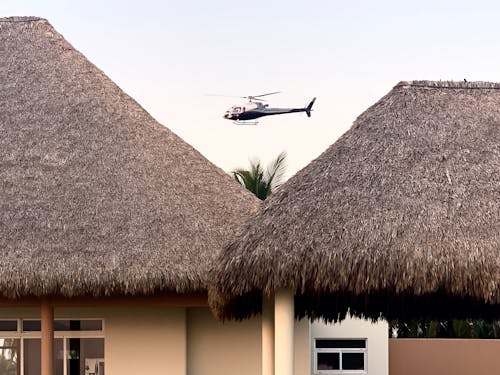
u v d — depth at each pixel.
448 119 19.88
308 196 18.69
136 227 23.27
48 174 24.41
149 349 25.47
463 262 17.28
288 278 17.78
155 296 23.17
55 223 23.19
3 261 22.33
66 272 22.25
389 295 23.19
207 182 25.03
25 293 22.31
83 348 25.72
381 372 40.69
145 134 25.78
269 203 18.94
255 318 25.95
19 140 25.27
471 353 46.78
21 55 27.64
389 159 19.06
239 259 18.09
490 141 19.44
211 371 25.78
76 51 28.05
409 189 18.48
